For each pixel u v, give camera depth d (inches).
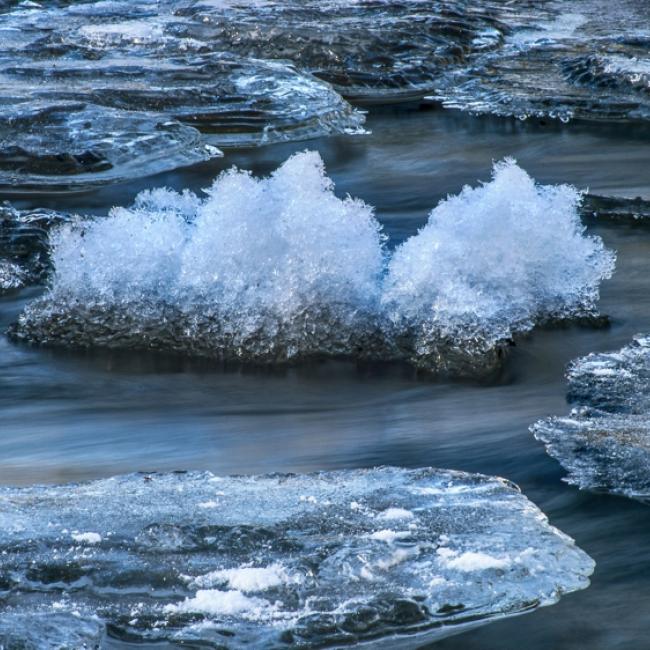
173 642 375.2
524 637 378.9
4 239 873.5
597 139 1337.4
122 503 462.6
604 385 621.0
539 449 535.2
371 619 386.0
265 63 1561.3
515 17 2039.9
